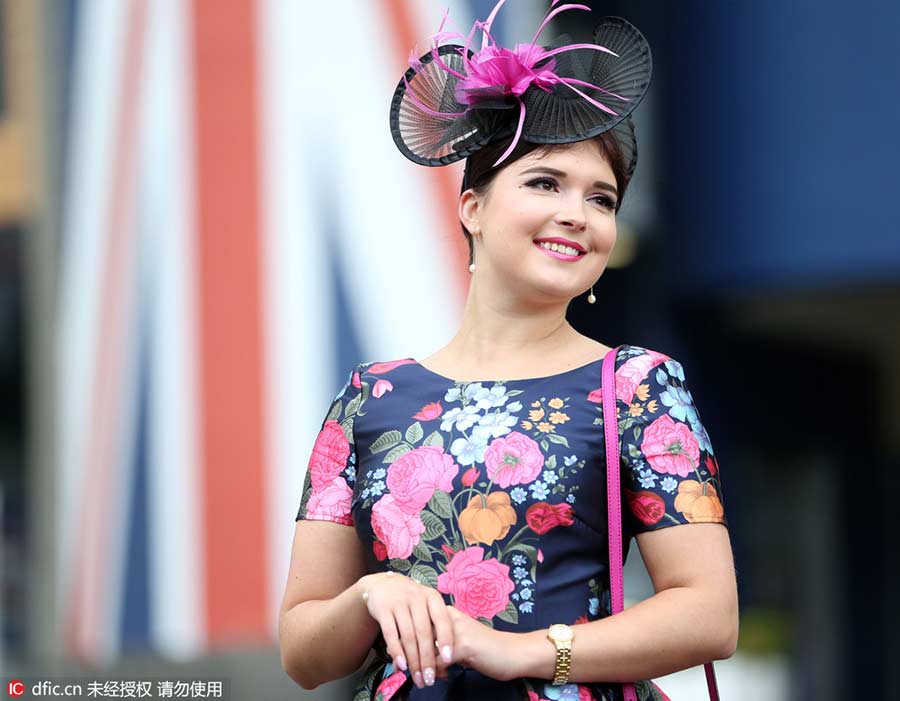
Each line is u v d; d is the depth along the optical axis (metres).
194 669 18.56
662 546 5.85
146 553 17.64
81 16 18.58
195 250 17.62
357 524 6.17
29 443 20.89
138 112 18.02
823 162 20.61
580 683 5.68
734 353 24.31
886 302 24.77
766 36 21.36
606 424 5.95
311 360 17.09
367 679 6.15
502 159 6.27
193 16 17.78
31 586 18.89
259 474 17.28
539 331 6.40
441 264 16.55
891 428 27.48
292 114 17.28
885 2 19.81
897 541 26.88
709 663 6.01
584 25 20.25
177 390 17.59
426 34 16.42
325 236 17.11
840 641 26.16
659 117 22.53
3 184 19.00
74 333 18.23
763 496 25.58
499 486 5.88
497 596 5.79
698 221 22.31
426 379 6.34
